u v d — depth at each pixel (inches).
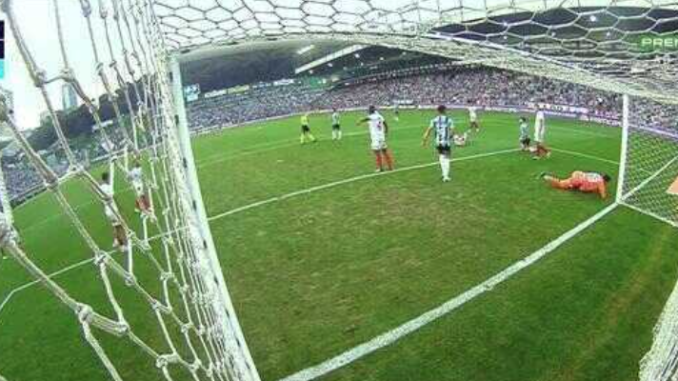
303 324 240.5
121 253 360.5
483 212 369.7
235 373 111.0
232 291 284.4
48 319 297.4
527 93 1101.7
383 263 299.6
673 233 311.0
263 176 584.7
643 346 206.7
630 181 399.2
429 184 457.1
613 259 281.1
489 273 273.1
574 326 221.5
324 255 321.7
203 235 120.0
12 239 42.4
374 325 232.7
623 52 141.7
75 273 372.8
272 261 322.0
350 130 951.0
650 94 206.2
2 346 273.3
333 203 432.8
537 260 284.5
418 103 1513.3
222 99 2085.4
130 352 236.7
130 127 91.4
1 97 43.5
